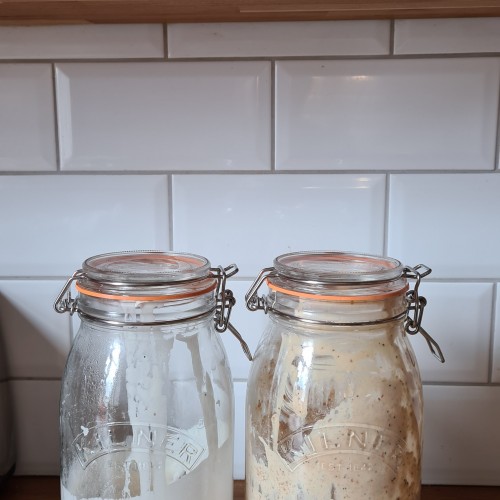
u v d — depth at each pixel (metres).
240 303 0.61
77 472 0.46
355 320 0.41
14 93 0.59
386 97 0.58
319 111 0.58
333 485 0.41
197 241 0.60
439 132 0.58
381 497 0.42
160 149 0.59
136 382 0.45
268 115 0.58
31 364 0.63
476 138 0.58
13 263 0.61
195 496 0.45
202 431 0.46
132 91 0.58
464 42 0.57
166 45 0.58
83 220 0.61
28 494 0.61
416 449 0.44
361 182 0.59
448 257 0.60
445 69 0.57
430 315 0.61
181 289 0.43
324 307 0.41
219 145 0.59
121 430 0.45
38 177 0.60
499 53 0.57
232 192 0.60
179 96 0.58
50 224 0.61
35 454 0.64
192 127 0.59
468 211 0.59
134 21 0.57
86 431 0.45
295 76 0.58
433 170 0.59
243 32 0.57
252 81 0.58
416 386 0.45
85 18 0.55
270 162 0.59
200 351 0.46
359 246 0.60
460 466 0.63
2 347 0.62
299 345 0.43
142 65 0.58
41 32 0.58
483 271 0.60
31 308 0.62
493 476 0.63
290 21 0.57
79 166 0.60
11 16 0.54
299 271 0.42
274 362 0.45
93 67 0.58
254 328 0.61
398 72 0.58
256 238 0.60
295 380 0.43
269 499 0.44
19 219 0.61
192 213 0.60
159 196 0.60
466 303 0.61
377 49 0.57
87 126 0.59
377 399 0.42
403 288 0.43
